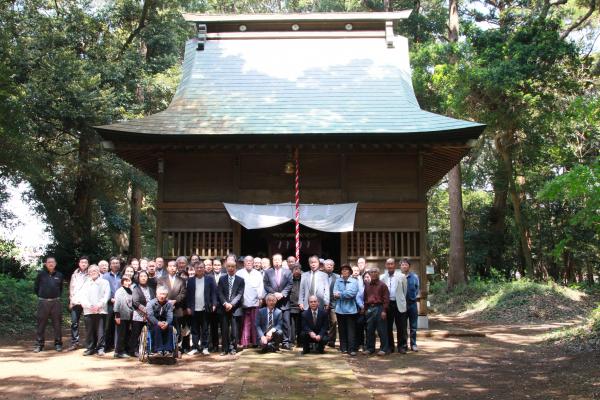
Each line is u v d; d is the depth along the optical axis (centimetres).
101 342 1073
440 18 3005
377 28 1764
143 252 3756
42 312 1115
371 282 1091
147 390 761
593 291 2286
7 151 1738
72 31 2377
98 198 2514
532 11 2548
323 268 1146
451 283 2567
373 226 1390
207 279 1085
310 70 1638
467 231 3077
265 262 1191
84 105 2077
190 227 1404
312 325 1070
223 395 714
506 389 776
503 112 2042
